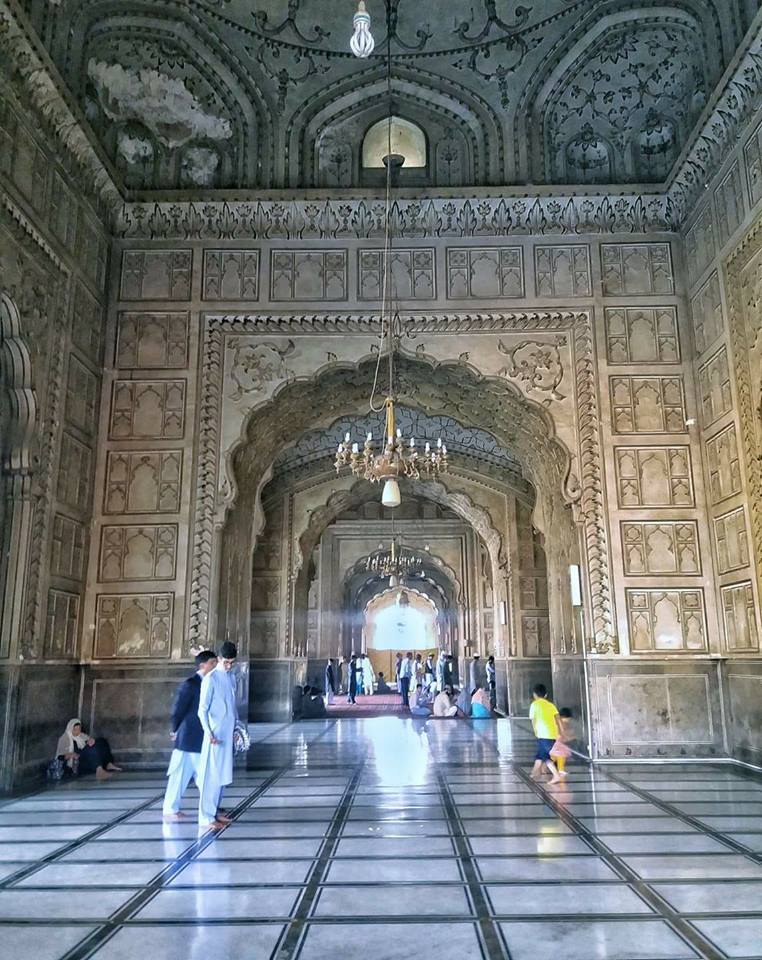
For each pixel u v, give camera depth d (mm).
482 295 8562
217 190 8492
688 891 3396
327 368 8477
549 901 3271
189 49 8219
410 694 17219
